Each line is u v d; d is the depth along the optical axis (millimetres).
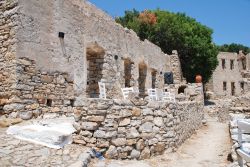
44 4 9500
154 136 7762
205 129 14680
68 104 10320
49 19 9703
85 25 11797
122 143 6977
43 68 9289
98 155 6633
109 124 6852
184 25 28719
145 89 18969
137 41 17578
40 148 6258
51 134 6555
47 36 9562
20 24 8516
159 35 28281
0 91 8578
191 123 12078
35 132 6730
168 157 7801
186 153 8570
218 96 37312
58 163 5578
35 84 8922
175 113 8992
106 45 13453
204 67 29375
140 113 7500
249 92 37594
